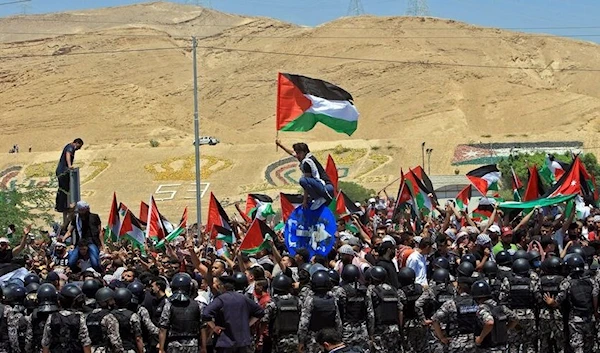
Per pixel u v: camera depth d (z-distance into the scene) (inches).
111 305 594.9
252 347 625.0
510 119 6924.2
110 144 6304.1
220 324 609.0
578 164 991.0
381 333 645.3
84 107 6904.5
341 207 960.3
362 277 684.7
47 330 584.1
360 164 4911.4
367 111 7421.3
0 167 5132.9
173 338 610.5
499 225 971.3
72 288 588.7
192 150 5118.1
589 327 685.3
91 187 4749.0
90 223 775.7
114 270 799.7
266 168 4815.5
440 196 2770.7
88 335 584.7
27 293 646.5
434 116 7086.6
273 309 640.4
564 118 6707.7
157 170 4889.3
